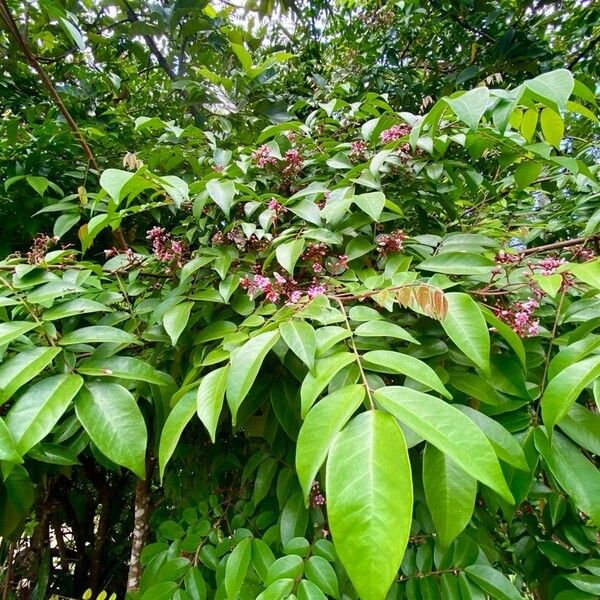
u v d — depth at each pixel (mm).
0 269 848
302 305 749
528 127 1024
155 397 866
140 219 1710
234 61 2508
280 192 1304
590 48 2875
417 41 3217
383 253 1064
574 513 847
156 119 1274
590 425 642
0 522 778
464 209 1886
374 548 350
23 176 1401
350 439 425
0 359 723
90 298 993
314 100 2172
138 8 2346
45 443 830
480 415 608
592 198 1414
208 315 968
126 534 1990
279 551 918
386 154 1083
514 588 756
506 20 3133
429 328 851
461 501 534
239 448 1304
